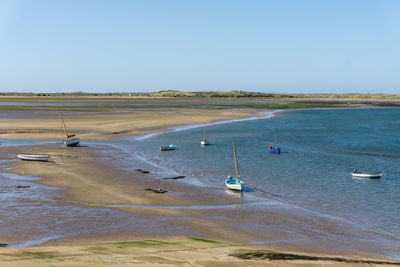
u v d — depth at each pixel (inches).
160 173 1959.9
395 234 1139.3
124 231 1114.1
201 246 971.3
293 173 1973.4
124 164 2190.0
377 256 966.4
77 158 2358.5
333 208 1390.3
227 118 5339.6
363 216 1301.7
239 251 929.5
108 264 789.9
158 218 1249.4
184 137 3412.9
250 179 1836.9
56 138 3270.2
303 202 1466.5
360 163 2252.7
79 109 6776.6
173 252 903.7
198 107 7780.5
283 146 2920.8
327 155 2529.5
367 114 6614.2
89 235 1075.9
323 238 1093.8
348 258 928.9
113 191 1581.0
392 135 3663.9
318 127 4377.5
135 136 3462.1
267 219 1262.3
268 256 895.7
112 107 7554.1
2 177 1803.6
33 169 2001.7
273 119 5408.5
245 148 2807.6
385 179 1852.9
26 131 3678.6
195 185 1716.3
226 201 1472.7
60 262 801.6
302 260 880.3
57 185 1657.2
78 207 1346.0
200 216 1282.0
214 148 2797.7
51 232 1095.6
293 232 1139.9
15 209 1305.4
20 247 970.7
